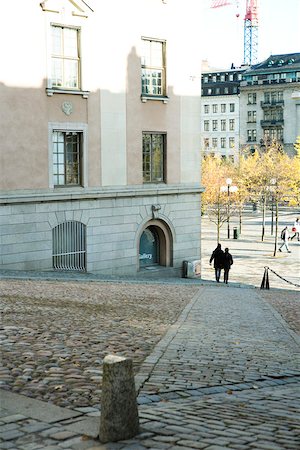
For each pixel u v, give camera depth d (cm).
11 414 590
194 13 3103
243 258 4491
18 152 2477
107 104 2769
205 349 1028
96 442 513
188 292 2209
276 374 880
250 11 15512
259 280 3516
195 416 597
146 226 2994
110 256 2822
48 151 2570
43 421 568
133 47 2859
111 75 2780
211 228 6669
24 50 2480
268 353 1046
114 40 2781
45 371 781
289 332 1317
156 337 1102
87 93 2673
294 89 12656
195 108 3148
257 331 1302
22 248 2497
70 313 1312
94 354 902
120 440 517
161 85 3012
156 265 3120
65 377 755
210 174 6041
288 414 637
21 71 2475
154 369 844
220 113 13638
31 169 2519
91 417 580
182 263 3158
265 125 12975
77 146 2695
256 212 8719
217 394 727
